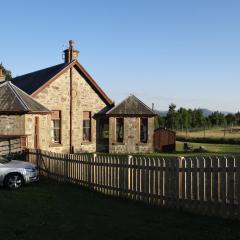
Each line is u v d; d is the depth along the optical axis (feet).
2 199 45.47
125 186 45.50
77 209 39.19
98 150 118.01
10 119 88.28
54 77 107.76
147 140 117.39
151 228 31.60
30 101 93.30
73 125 112.37
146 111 116.88
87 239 28.91
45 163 64.85
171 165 39.58
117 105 116.98
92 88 116.47
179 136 184.55
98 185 50.21
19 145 88.33
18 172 54.54
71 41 114.73
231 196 34.71
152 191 41.73
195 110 264.52
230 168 34.86
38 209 39.32
